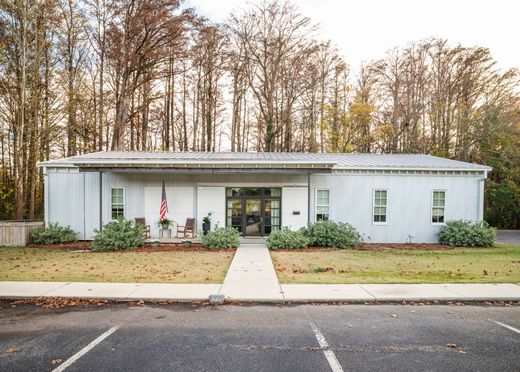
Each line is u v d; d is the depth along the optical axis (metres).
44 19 18.97
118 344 4.67
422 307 6.34
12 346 4.61
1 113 19.45
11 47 19.09
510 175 26.00
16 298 6.67
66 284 7.57
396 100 31.62
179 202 15.59
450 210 15.68
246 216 15.68
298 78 28.30
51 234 14.50
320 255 11.87
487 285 7.59
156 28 23.02
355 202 15.52
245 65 28.27
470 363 4.16
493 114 27.09
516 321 5.62
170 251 12.62
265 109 29.88
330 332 5.12
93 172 15.17
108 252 12.43
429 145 31.36
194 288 7.30
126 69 23.17
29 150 19.98
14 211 23.20
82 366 4.05
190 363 4.13
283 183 15.52
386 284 7.68
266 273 8.80
